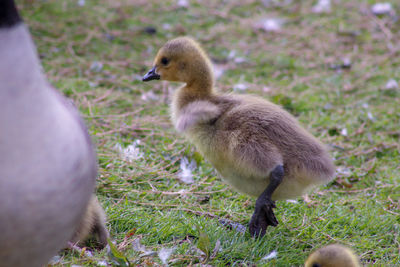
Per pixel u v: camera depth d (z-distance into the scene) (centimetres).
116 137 921
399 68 1278
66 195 422
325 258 563
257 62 1298
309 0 1648
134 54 1299
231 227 714
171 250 601
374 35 1445
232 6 1611
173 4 1586
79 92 1075
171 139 934
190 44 779
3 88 394
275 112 703
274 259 631
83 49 1282
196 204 759
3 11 398
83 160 439
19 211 402
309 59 1323
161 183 812
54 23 1382
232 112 700
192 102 741
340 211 757
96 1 1553
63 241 457
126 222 689
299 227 712
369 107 1104
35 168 400
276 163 654
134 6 1549
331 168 689
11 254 420
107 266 583
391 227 726
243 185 710
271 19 1527
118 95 1084
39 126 404
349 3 1628
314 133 999
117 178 792
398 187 827
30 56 409
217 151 705
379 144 952
